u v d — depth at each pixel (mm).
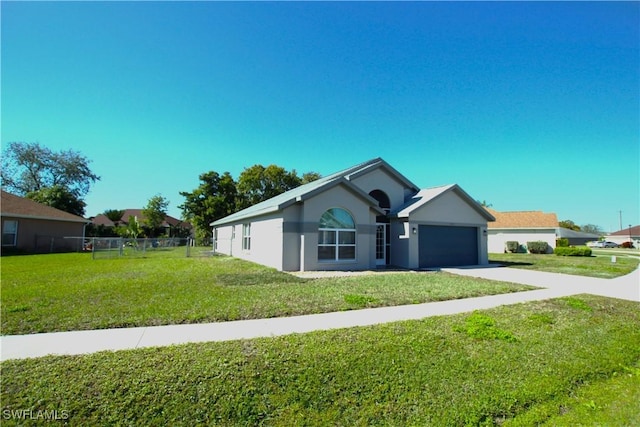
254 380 3500
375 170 17047
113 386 3244
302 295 7855
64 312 6023
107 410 2896
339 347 4418
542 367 4188
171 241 34812
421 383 3650
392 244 16703
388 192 17312
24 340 4574
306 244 13219
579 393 3697
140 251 27234
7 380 3312
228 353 4121
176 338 4742
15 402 2941
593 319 6348
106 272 12141
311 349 4328
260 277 10938
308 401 3240
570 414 3281
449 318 6020
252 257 18000
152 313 6012
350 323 5684
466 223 17516
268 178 43875
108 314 5922
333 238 14062
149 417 2855
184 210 41312
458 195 17328
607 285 10773
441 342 4758
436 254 16594
